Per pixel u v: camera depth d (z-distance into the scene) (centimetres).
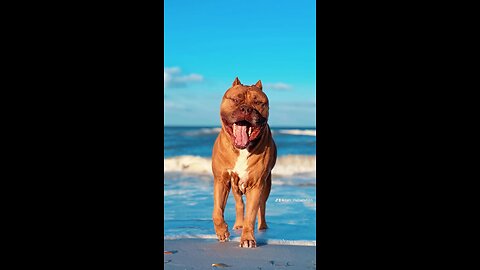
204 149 1452
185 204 607
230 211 591
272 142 489
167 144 1564
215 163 485
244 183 482
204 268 437
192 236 496
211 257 453
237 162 478
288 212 573
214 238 493
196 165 1000
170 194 662
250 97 474
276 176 852
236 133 474
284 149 1331
